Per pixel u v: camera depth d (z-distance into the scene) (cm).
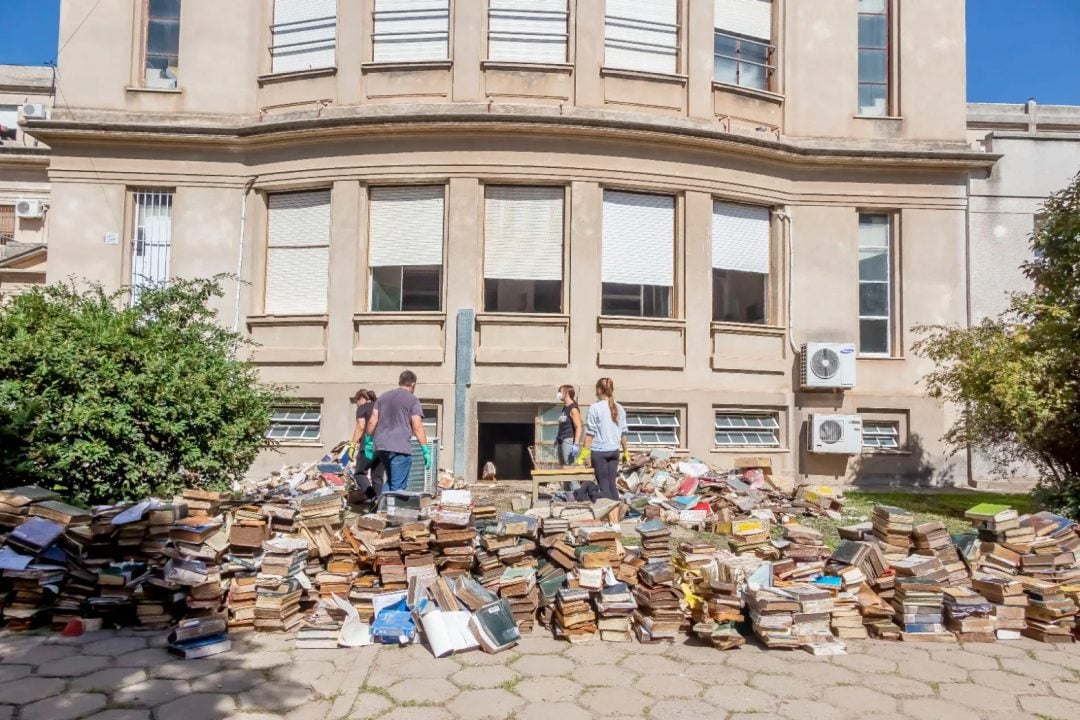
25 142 1977
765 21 1362
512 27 1238
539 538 544
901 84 1391
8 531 530
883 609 513
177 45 1313
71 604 504
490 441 1277
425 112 1194
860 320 1373
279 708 389
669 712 390
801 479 1298
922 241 1368
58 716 372
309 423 1211
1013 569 545
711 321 1256
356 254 1209
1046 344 870
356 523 546
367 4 1242
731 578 504
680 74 1271
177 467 743
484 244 1212
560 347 1191
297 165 1238
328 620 487
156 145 1264
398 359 1182
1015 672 454
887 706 402
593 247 1205
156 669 435
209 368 786
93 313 766
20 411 659
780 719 384
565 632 488
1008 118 1856
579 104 1220
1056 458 920
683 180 1246
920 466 1320
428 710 388
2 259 1570
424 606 496
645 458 1068
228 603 503
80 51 1290
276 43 1288
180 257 1256
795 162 1330
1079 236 871
